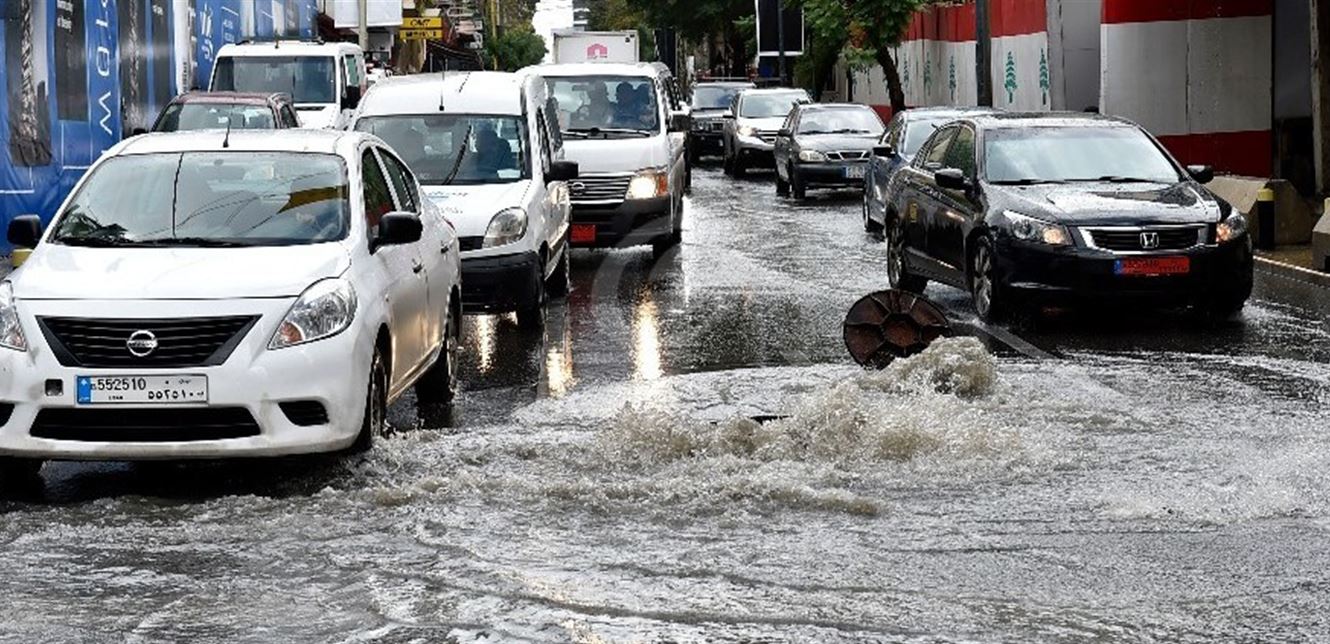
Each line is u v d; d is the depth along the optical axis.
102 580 12.66
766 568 12.77
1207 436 17.77
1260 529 13.86
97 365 15.59
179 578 12.69
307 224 17.62
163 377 15.55
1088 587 12.20
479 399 21.45
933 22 81.50
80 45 44.53
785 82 104.38
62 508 15.13
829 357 24.30
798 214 53.78
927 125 44.66
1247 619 11.38
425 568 12.84
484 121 30.05
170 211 17.73
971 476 15.96
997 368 21.95
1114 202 27.61
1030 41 59.53
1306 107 53.50
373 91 30.94
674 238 42.88
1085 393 20.53
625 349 25.59
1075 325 27.73
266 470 16.64
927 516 14.46
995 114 32.22
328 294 16.27
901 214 32.59
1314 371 22.42
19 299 15.98
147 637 11.19
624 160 38.59
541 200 28.92
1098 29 61.38
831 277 35.31
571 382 22.59
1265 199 38.41
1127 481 15.66
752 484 15.24
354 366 16.25
